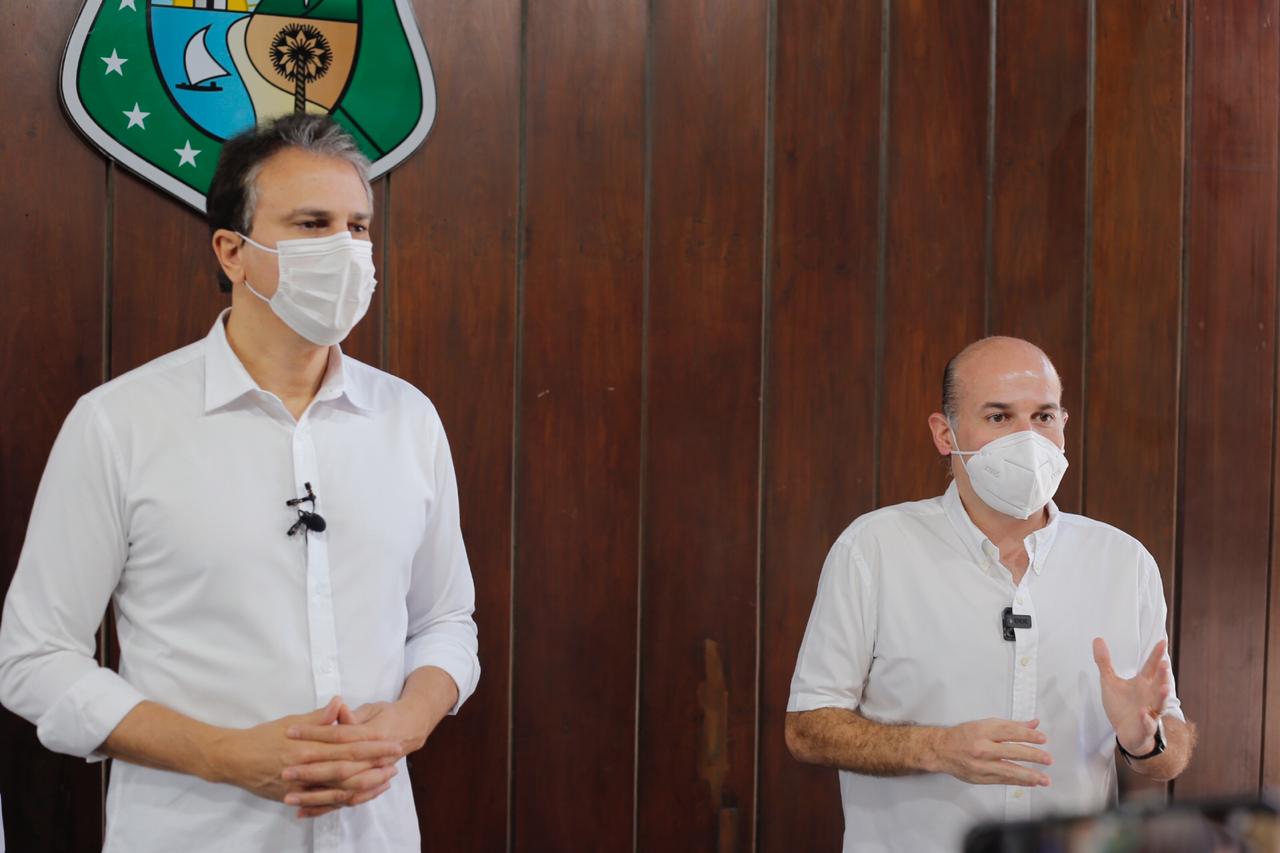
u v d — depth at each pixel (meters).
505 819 2.36
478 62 2.31
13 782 2.09
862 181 2.53
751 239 2.47
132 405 1.57
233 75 2.16
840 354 2.52
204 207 2.15
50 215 2.10
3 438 2.08
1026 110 2.62
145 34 2.11
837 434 2.52
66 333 2.11
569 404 2.38
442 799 2.33
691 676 2.45
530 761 2.37
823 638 1.85
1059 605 1.81
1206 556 2.74
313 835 1.56
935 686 1.80
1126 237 2.68
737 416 2.47
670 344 2.43
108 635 2.12
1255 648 2.78
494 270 2.33
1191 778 2.74
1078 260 2.65
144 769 1.56
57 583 1.53
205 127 2.15
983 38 2.59
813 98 2.50
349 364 1.77
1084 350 2.66
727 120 2.46
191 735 1.47
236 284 1.63
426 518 1.75
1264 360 2.77
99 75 2.09
